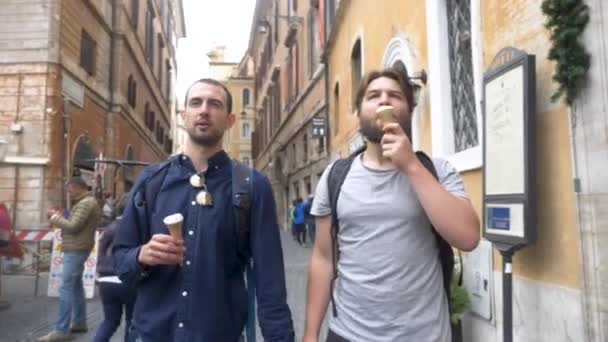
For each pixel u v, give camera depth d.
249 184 2.37
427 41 5.76
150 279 2.28
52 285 8.11
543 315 3.08
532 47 3.23
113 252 2.36
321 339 5.25
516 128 3.11
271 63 33.78
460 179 2.17
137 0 20.41
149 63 24.75
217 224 2.29
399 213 2.02
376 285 2.01
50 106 11.97
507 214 3.19
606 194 2.56
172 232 2.12
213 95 2.40
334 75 13.48
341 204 2.14
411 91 2.29
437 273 2.05
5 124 11.92
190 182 2.35
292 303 7.53
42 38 12.08
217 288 2.24
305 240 18.83
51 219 5.82
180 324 2.20
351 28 10.88
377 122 2.05
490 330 3.86
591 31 2.62
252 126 59.44
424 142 5.93
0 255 8.06
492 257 3.82
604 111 2.56
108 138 16.78
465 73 4.97
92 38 14.92
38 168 11.77
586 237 2.64
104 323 4.57
